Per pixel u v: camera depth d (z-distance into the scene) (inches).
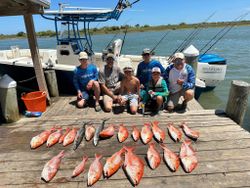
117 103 194.4
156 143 131.2
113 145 130.1
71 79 229.8
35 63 191.3
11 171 110.0
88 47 273.6
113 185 99.0
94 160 114.7
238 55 676.7
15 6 172.4
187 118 162.1
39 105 183.3
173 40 1241.4
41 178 104.7
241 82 157.6
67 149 127.6
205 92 307.6
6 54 321.1
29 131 150.6
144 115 169.6
